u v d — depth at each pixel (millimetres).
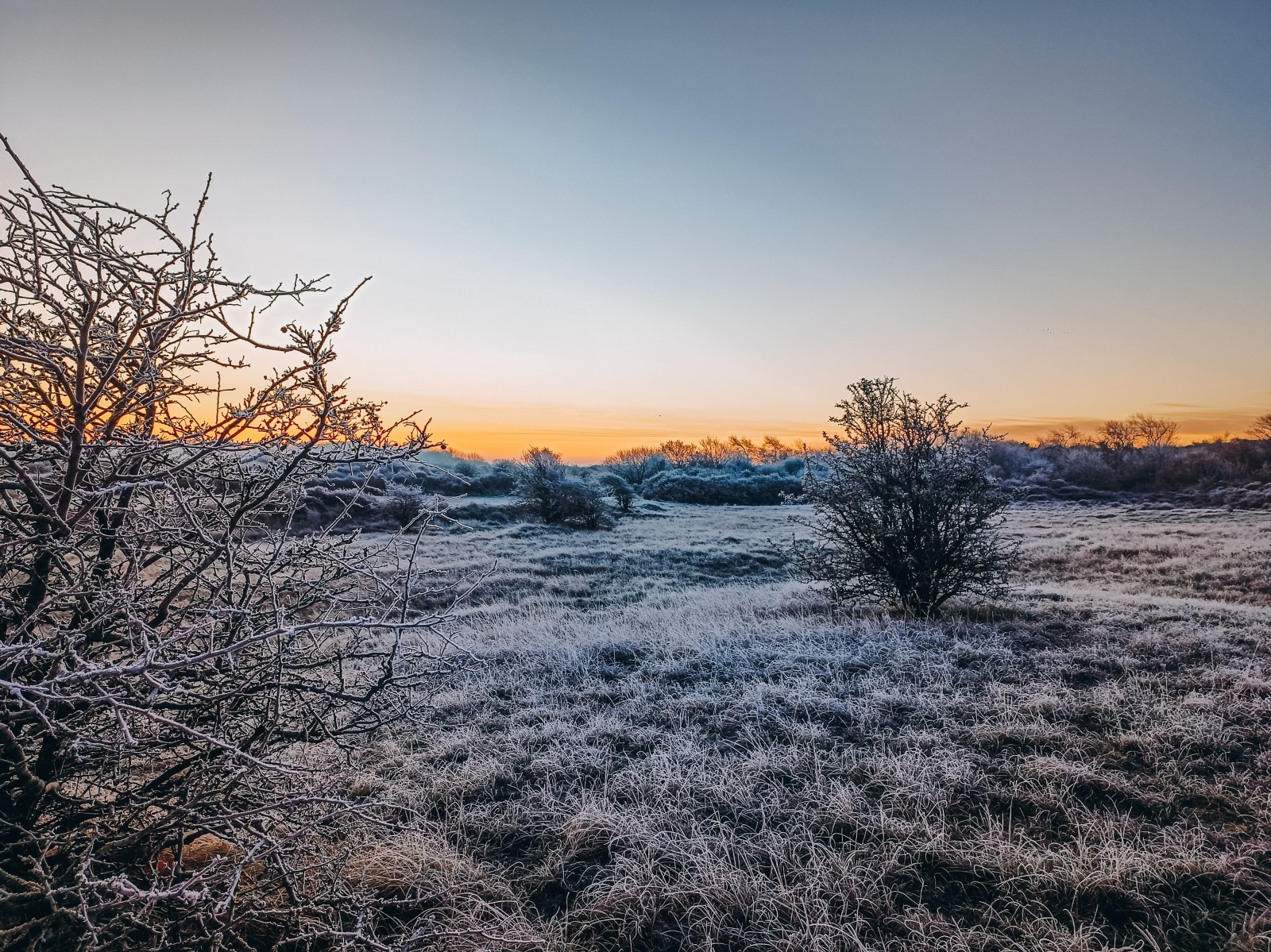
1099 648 7320
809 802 4195
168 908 2393
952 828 3865
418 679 3746
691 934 3100
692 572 18609
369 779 4301
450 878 3334
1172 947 2969
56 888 1991
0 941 1914
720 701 5953
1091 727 5309
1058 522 28516
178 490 2160
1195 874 3393
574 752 4957
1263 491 33625
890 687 6168
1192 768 4562
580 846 3795
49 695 1665
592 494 28906
